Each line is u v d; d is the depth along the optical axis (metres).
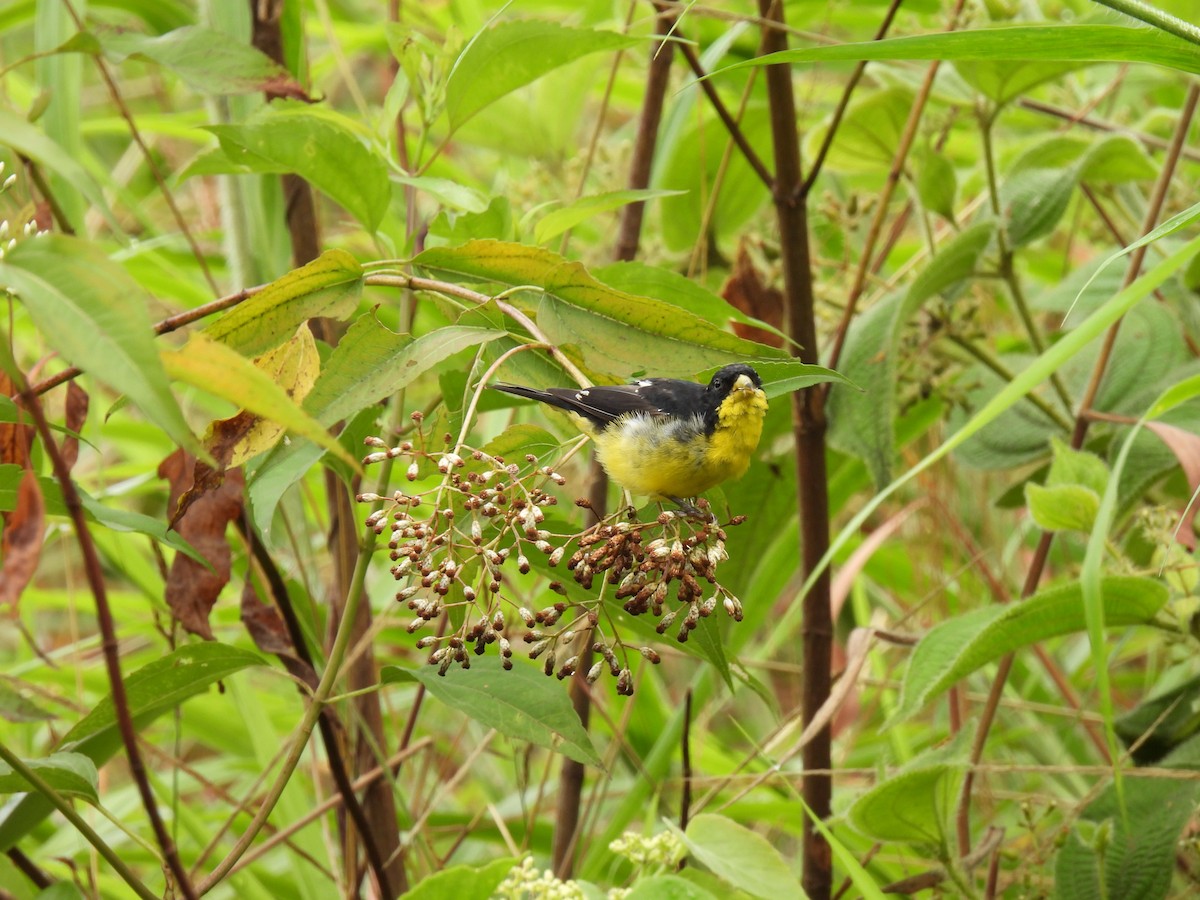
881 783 5.79
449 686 4.96
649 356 5.05
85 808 8.62
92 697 9.57
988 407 4.52
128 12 10.16
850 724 10.00
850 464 9.36
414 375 4.67
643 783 8.27
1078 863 6.67
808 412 6.99
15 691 5.91
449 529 4.42
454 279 5.28
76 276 3.34
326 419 4.75
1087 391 7.84
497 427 9.94
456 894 5.58
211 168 6.06
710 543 4.89
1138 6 4.53
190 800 11.04
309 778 9.83
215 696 9.84
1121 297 4.33
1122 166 8.27
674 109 9.14
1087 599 4.21
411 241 6.14
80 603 10.02
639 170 8.01
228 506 6.00
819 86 11.70
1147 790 6.80
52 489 5.24
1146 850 6.60
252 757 9.86
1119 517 8.12
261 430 4.71
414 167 6.39
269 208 7.98
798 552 9.02
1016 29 4.33
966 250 7.35
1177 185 9.21
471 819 9.06
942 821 6.15
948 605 10.30
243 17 7.75
